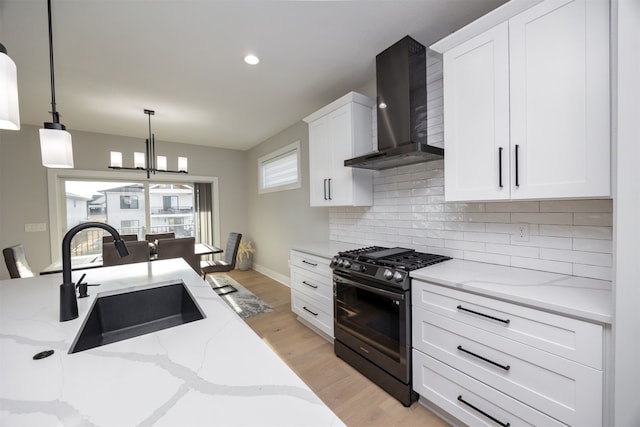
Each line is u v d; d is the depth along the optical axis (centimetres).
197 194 530
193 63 234
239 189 568
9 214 366
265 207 502
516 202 169
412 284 167
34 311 118
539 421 116
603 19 111
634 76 95
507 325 125
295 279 290
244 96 303
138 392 61
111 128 407
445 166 168
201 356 76
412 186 230
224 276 491
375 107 261
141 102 313
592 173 115
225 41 205
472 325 138
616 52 96
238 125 407
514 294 122
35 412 56
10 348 84
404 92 204
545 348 114
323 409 56
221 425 51
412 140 203
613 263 96
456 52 162
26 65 228
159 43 206
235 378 66
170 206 511
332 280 232
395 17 183
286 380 65
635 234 97
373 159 205
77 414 55
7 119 90
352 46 215
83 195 432
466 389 142
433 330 156
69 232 109
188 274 181
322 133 279
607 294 119
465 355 142
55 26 182
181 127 411
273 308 335
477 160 153
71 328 101
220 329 93
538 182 131
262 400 58
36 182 382
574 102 119
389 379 180
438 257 199
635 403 101
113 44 205
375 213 266
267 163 496
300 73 255
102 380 66
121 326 144
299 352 235
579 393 105
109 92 286
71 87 271
